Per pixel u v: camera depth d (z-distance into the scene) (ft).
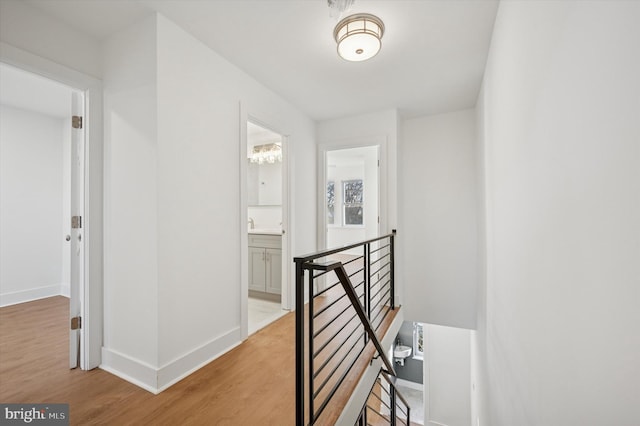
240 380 6.24
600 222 2.13
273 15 6.17
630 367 1.79
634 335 1.74
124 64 6.48
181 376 6.32
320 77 9.04
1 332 8.89
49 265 13.04
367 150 20.30
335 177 25.46
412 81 9.40
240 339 8.11
